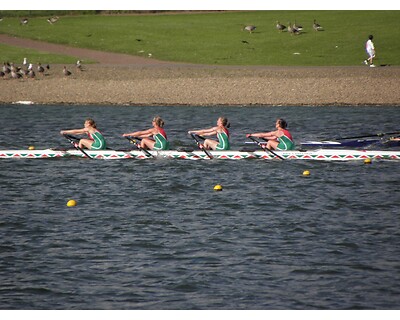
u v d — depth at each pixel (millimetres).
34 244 70250
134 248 69188
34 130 142250
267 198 87000
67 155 110500
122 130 143000
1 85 193125
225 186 92812
